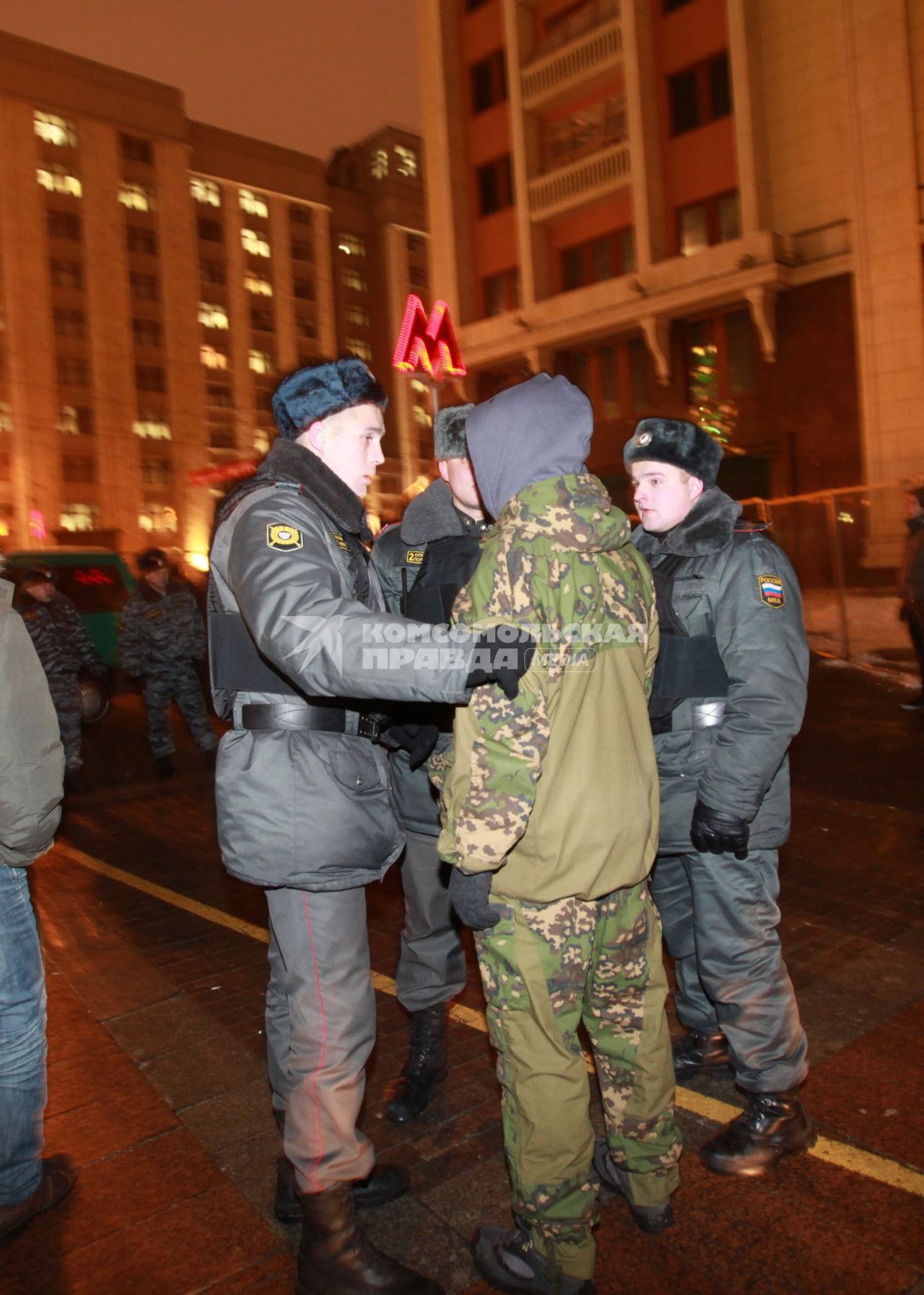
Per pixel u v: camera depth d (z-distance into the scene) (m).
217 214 57.00
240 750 2.00
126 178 53.12
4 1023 2.19
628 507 20.31
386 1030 3.21
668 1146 2.08
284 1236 2.21
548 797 1.82
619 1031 2.05
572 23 20.22
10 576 10.83
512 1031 1.90
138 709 11.13
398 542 2.70
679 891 2.76
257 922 4.29
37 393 50.34
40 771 2.05
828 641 12.17
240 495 2.04
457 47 22.27
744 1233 2.14
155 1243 2.19
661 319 19.23
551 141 21.06
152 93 53.62
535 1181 1.88
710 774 2.26
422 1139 2.56
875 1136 2.45
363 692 1.72
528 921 1.87
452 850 1.83
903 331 16.34
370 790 2.04
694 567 2.34
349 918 2.03
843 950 3.60
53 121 50.75
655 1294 1.97
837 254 17.22
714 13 18.20
